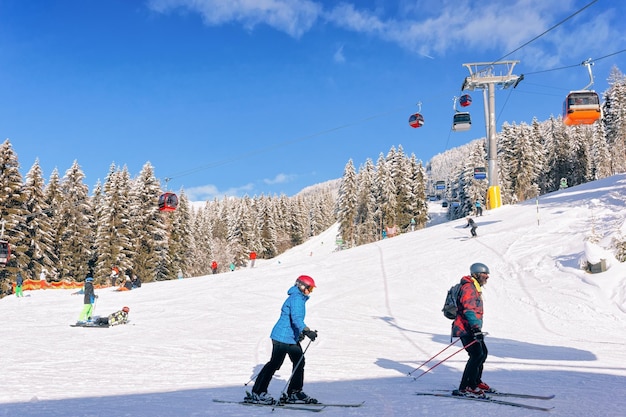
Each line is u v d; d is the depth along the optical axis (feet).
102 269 174.60
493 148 141.49
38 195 164.45
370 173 292.81
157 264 190.49
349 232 274.77
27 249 151.02
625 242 63.36
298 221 397.60
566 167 274.57
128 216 186.19
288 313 19.77
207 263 289.33
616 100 237.25
